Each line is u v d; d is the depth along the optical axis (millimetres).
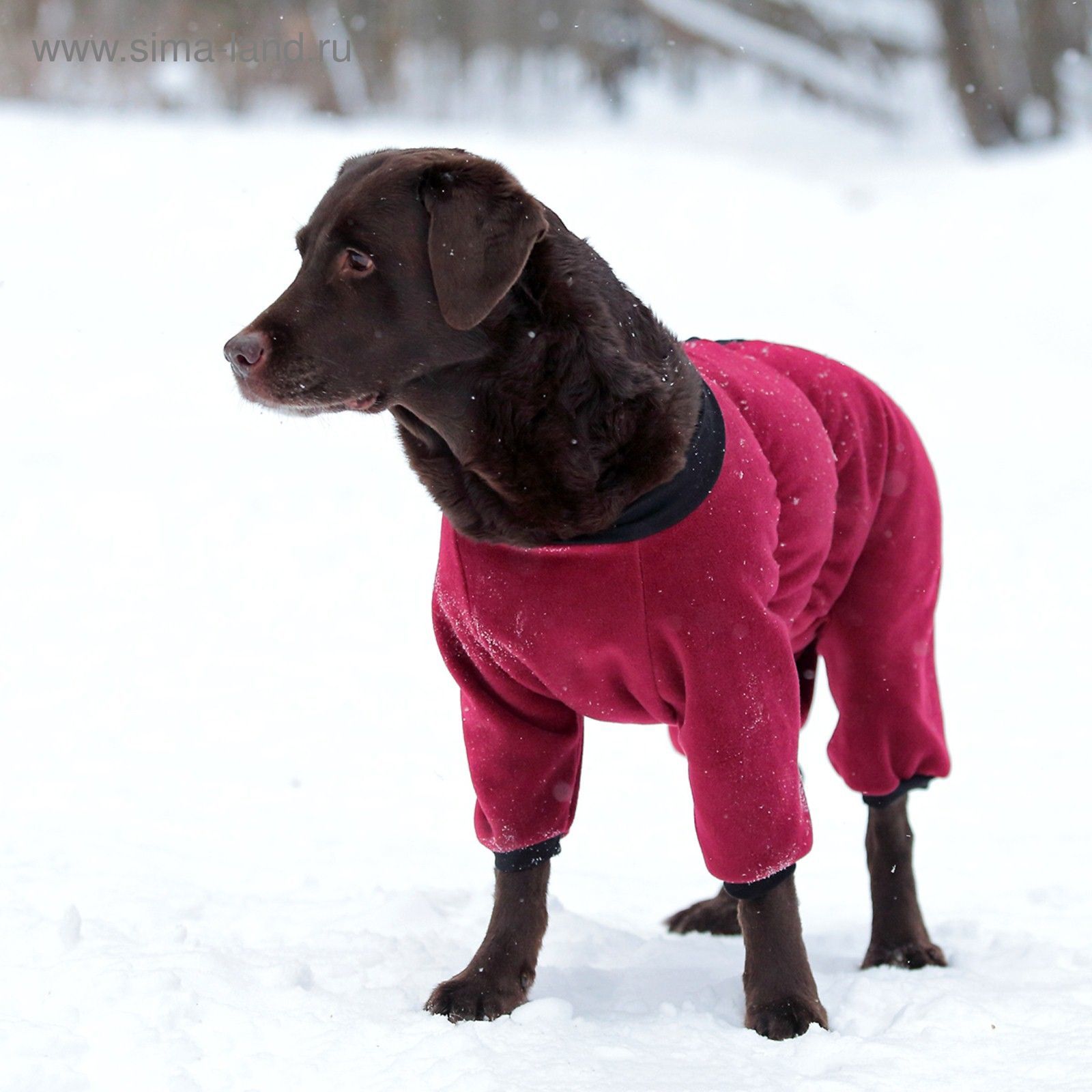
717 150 33812
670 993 4980
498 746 4871
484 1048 4180
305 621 10562
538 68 45281
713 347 5469
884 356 18500
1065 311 20234
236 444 14664
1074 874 6727
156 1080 3883
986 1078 4004
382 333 4578
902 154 34906
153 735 8250
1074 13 39625
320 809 7352
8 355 16547
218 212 22531
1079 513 13227
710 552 4469
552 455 4445
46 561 11211
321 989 4730
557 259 4527
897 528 5594
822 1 43219
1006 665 10148
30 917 5031
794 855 4586
